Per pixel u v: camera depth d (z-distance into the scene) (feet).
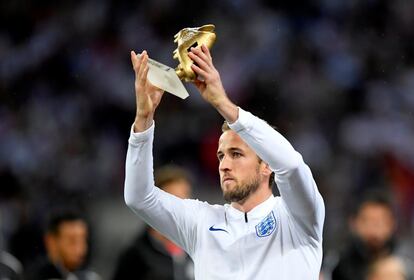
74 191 106.32
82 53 129.49
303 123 118.83
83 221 49.57
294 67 126.72
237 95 121.90
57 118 119.65
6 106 122.42
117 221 97.35
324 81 125.18
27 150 112.37
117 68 127.44
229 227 34.06
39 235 92.99
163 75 31.71
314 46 131.03
